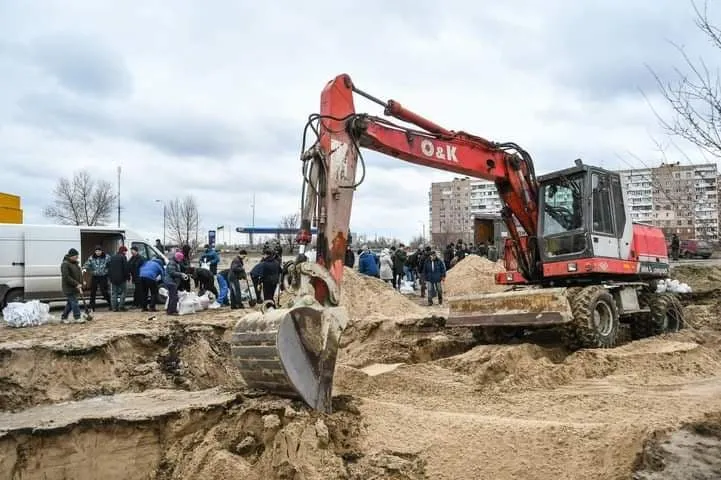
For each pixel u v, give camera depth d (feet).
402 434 21.94
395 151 29.60
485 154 35.58
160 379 32.22
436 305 63.82
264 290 51.39
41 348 31.01
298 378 21.59
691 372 31.27
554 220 37.47
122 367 32.50
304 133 25.08
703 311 52.47
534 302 33.88
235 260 53.83
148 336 34.78
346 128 25.84
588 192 35.68
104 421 22.85
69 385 30.35
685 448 18.42
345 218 25.07
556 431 20.52
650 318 40.81
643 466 17.87
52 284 55.16
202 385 33.40
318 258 24.26
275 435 21.09
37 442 22.03
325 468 19.92
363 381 29.30
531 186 38.32
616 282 38.01
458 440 21.08
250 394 23.98
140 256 55.42
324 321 22.63
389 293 56.59
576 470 18.88
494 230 102.68
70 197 130.72
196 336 36.24
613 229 37.37
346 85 26.18
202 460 21.35
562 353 34.65
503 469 19.66
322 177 24.57
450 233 268.21
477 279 71.61
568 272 36.27
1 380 29.25
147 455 22.82
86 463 22.45
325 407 22.52
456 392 28.32
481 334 38.29
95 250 56.70
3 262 53.31
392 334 43.50
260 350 21.63
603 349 33.17
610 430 19.95
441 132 32.42
